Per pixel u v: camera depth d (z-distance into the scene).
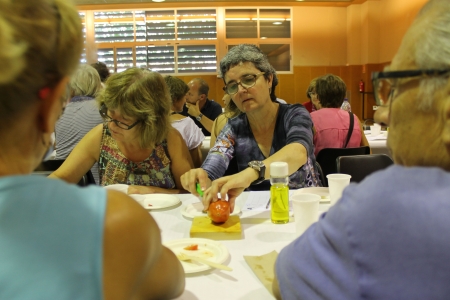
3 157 0.49
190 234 1.21
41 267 0.45
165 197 1.67
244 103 1.77
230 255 1.07
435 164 0.56
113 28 7.95
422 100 0.55
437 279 0.48
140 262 0.52
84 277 0.46
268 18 8.01
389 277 0.50
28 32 0.44
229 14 7.93
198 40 7.96
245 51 1.74
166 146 1.95
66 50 0.48
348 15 8.09
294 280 0.65
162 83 1.86
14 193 0.48
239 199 1.61
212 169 1.72
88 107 2.58
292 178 1.82
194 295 0.85
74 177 1.94
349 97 8.23
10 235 0.46
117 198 0.53
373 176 0.57
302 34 8.09
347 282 0.54
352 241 0.54
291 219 1.35
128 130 1.80
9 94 0.45
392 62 0.61
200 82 4.63
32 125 0.50
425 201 0.51
